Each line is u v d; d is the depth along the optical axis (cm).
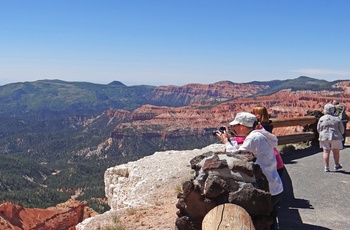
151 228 707
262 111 662
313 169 1014
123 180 1329
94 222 794
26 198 12712
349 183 862
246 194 361
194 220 375
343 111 1419
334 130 968
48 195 13650
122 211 850
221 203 365
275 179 504
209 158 395
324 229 580
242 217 334
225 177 378
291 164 1090
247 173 382
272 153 513
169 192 999
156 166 1308
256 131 515
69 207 8200
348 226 593
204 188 370
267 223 366
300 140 1307
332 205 699
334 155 986
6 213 7119
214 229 325
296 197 750
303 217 632
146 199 970
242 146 499
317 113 1387
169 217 761
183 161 1335
